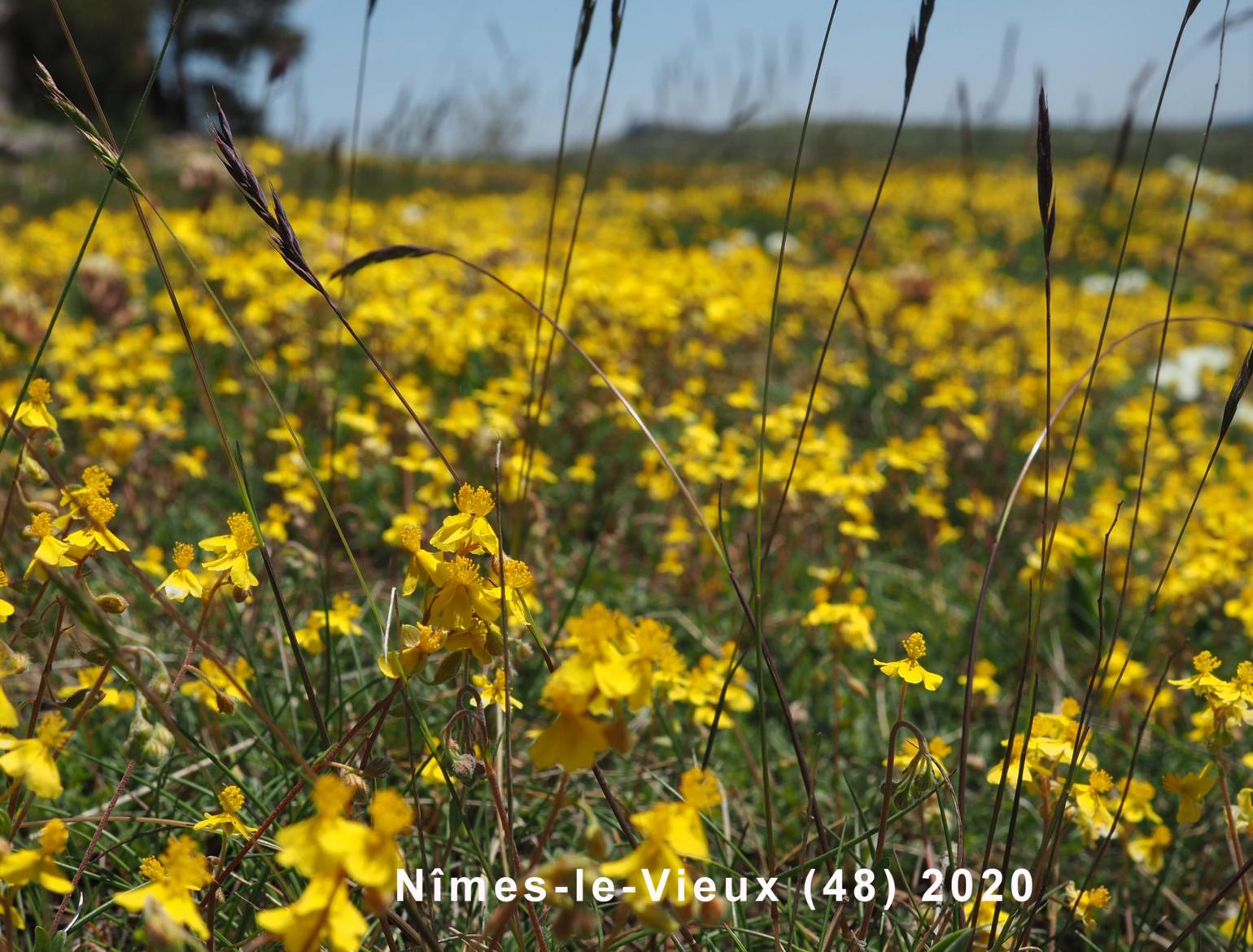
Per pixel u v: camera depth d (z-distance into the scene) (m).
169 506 4.09
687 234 13.58
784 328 7.45
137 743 1.58
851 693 3.17
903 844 2.72
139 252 7.09
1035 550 4.05
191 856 1.22
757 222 14.57
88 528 1.53
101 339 5.61
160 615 3.18
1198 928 2.48
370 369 5.40
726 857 2.25
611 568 4.14
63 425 4.65
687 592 4.05
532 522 3.46
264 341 5.34
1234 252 14.45
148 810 2.23
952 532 4.52
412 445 3.81
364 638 3.22
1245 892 1.88
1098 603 1.81
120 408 3.98
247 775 2.55
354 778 1.48
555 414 5.00
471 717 1.56
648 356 6.09
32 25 19.58
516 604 1.53
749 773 2.96
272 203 1.74
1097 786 1.84
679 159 18.53
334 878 1.11
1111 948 2.46
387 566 4.04
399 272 6.19
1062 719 1.95
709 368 6.34
